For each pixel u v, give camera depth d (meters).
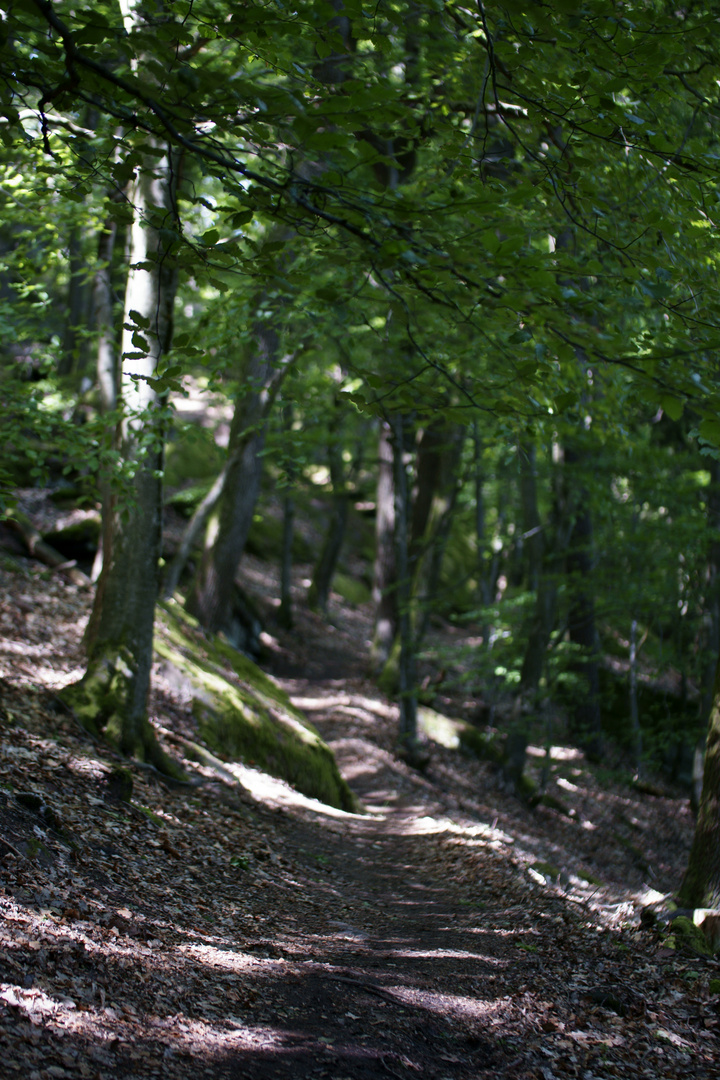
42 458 7.06
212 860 7.20
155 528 9.23
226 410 31.09
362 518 37.69
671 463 14.12
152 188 8.23
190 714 11.30
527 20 3.59
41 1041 3.26
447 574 34.25
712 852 7.36
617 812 17.55
